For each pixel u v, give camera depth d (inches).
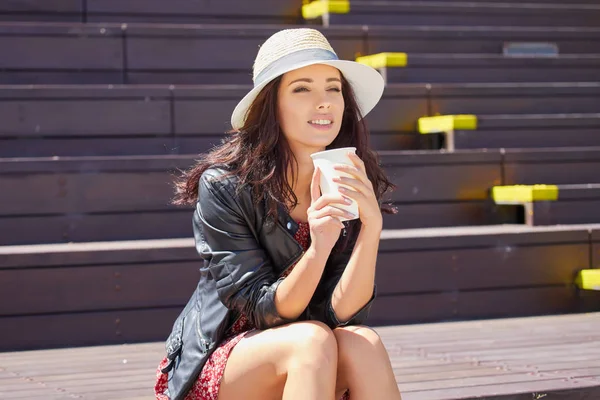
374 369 99.3
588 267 202.7
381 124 243.3
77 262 177.8
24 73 240.7
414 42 271.7
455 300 194.7
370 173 116.3
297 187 110.1
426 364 151.6
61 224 201.5
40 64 241.6
